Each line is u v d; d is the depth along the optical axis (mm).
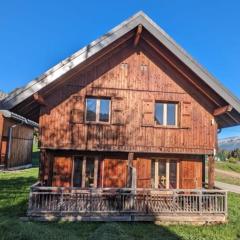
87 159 15352
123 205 12953
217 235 11414
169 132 14898
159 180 15602
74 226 11625
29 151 35188
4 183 20547
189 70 14648
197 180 15742
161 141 14773
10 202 14766
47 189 12656
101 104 14875
